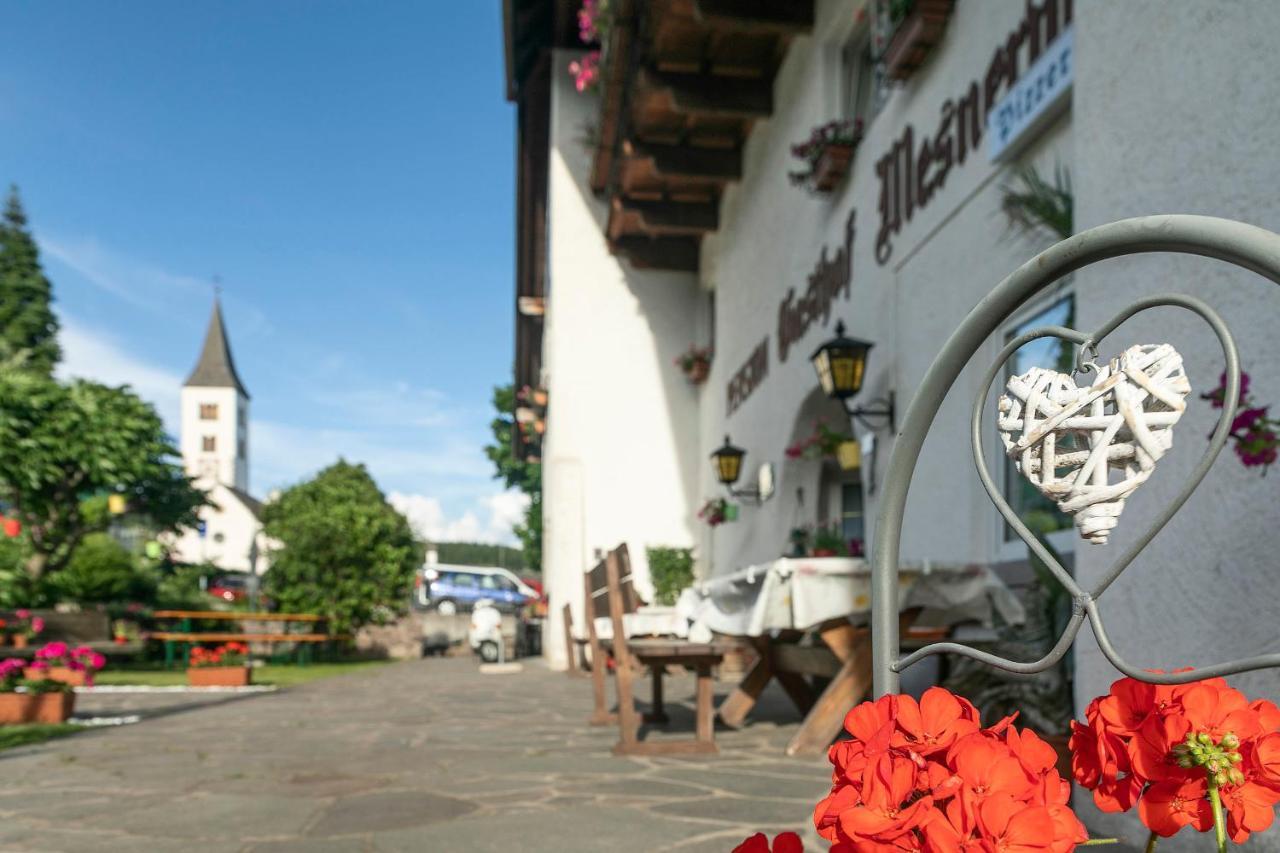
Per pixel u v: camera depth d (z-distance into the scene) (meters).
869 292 7.34
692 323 15.16
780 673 5.91
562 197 15.30
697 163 11.91
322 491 22.83
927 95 6.30
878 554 1.25
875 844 0.77
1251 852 2.27
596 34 11.02
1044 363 4.94
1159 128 2.87
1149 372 0.93
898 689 1.23
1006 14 5.22
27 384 15.73
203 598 21.97
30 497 16.11
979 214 5.49
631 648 5.02
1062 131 4.64
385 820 3.38
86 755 5.21
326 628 21.41
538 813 3.46
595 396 14.90
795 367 9.45
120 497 16.84
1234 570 2.46
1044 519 4.94
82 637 11.95
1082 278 3.24
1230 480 2.49
